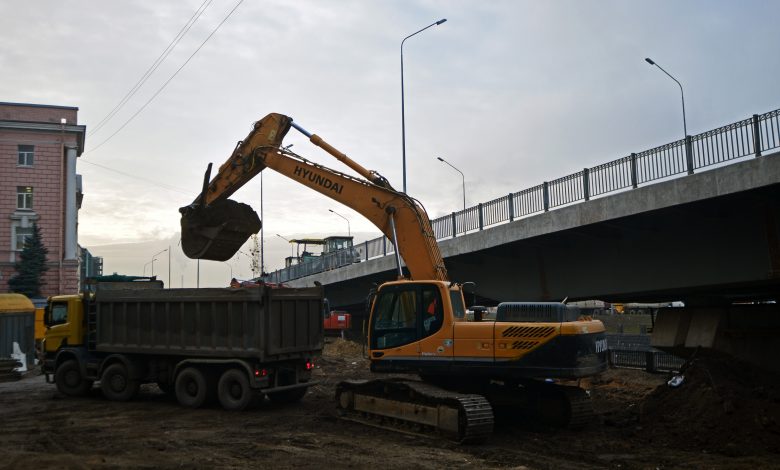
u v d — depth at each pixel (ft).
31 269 133.18
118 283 55.72
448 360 36.27
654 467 28.58
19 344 84.02
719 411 33.42
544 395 37.81
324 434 36.27
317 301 49.16
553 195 62.85
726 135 45.80
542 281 69.82
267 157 47.55
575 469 28.30
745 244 47.98
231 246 49.21
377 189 43.65
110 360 51.37
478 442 33.42
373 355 38.68
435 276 41.45
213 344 45.85
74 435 36.58
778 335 46.26
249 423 39.99
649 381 58.54
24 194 141.18
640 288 57.57
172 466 29.07
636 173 53.16
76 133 145.59
